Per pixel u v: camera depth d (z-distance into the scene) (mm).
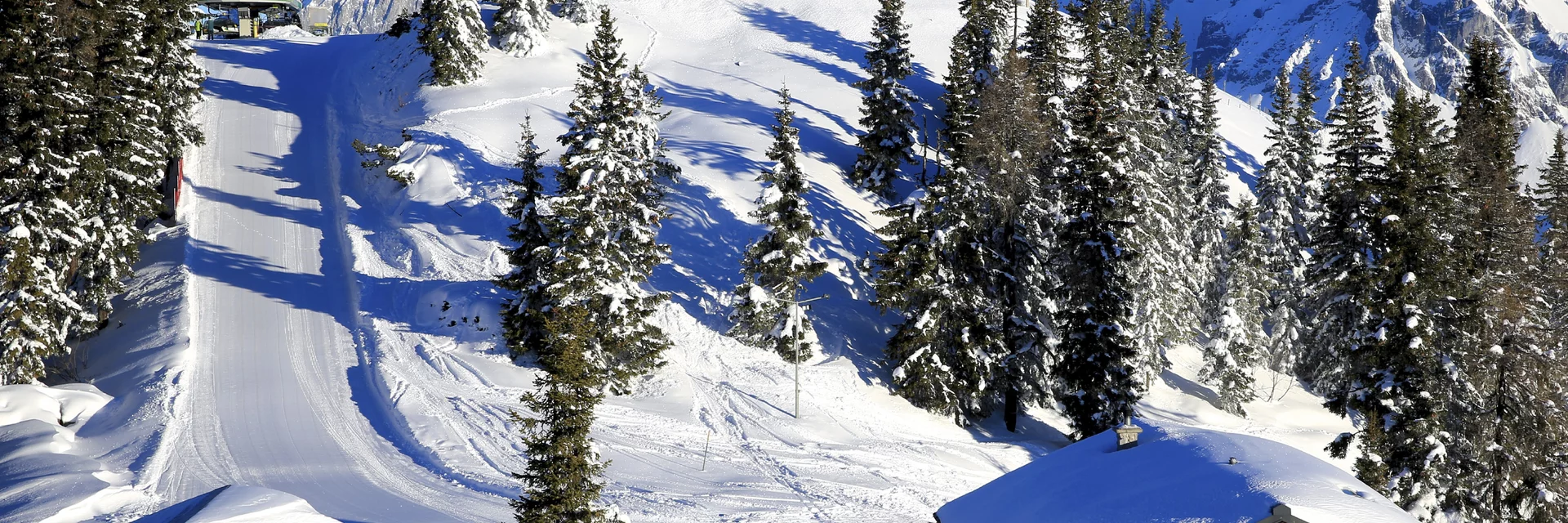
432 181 55000
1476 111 57094
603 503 28047
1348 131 49312
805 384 41062
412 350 40656
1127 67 60781
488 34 74812
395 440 33562
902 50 59125
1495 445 30859
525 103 66688
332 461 31625
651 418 36312
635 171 40969
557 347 21203
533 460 20531
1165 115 60594
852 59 83750
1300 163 56875
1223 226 55750
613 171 38969
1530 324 31703
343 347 41281
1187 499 16953
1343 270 39656
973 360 40562
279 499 19250
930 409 41781
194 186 54750
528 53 74938
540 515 19906
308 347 41000
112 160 41875
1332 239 40875
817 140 63844
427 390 37125
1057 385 45562
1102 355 38812
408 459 32000
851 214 55219
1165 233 49438
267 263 48281
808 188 42219
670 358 41469
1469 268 34188
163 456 31344
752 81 74562
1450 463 31219
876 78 58812
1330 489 16594
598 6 85000
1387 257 32156
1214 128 59781
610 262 38062
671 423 36156
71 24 39781
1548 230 46250
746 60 80562
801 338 42500
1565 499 30656
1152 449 19359
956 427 41375
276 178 57938
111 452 31938
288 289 46094
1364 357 32906
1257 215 53031
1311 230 53375
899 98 58719
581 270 37188
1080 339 39250
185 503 20203
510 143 60500
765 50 83875
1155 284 47938
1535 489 30781
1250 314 50969
